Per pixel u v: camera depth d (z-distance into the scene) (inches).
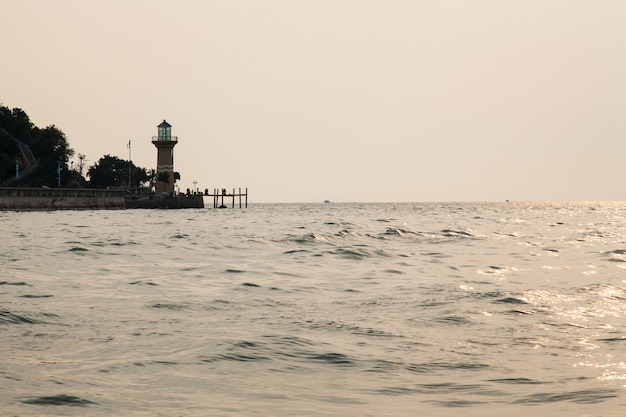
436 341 583.8
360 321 681.6
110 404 388.2
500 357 525.0
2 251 1494.8
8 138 6284.5
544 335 611.5
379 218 4591.5
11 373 456.1
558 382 444.8
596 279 1064.2
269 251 1593.3
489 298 838.5
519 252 1605.6
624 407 374.3
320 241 1907.0
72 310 730.8
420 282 1026.7
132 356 513.0
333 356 522.0
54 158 6752.0
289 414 370.3
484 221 3969.0
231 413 371.9
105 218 3978.8
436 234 2308.1
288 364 495.8
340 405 390.3
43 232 2333.9
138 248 1649.9
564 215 5629.9
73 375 453.4
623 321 682.2
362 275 1125.7
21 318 666.2
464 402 396.8
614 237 2265.0
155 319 684.7
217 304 794.8
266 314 725.9
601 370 480.4
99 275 1085.1
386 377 461.4
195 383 438.6
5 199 4421.8
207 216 4926.2
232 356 514.9
